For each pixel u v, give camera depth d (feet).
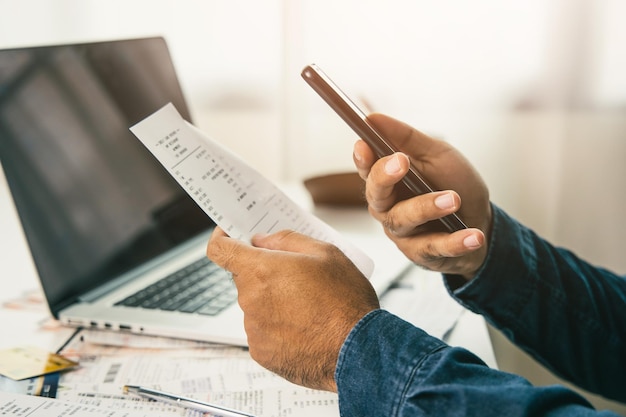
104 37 4.28
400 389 1.43
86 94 2.66
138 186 2.81
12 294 2.63
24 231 2.23
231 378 1.96
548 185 4.17
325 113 4.23
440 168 2.09
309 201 3.81
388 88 4.16
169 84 3.14
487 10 4.00
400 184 1.82
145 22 4.25
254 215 1.84
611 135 4.04
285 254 1.62
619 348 2.35
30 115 2.38
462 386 1.37
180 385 1.91
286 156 4.33
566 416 1.34
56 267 2.32
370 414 1.47
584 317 2.28
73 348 2.14
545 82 4.05
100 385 1.91
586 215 4.17
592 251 4.21
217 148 1.90
